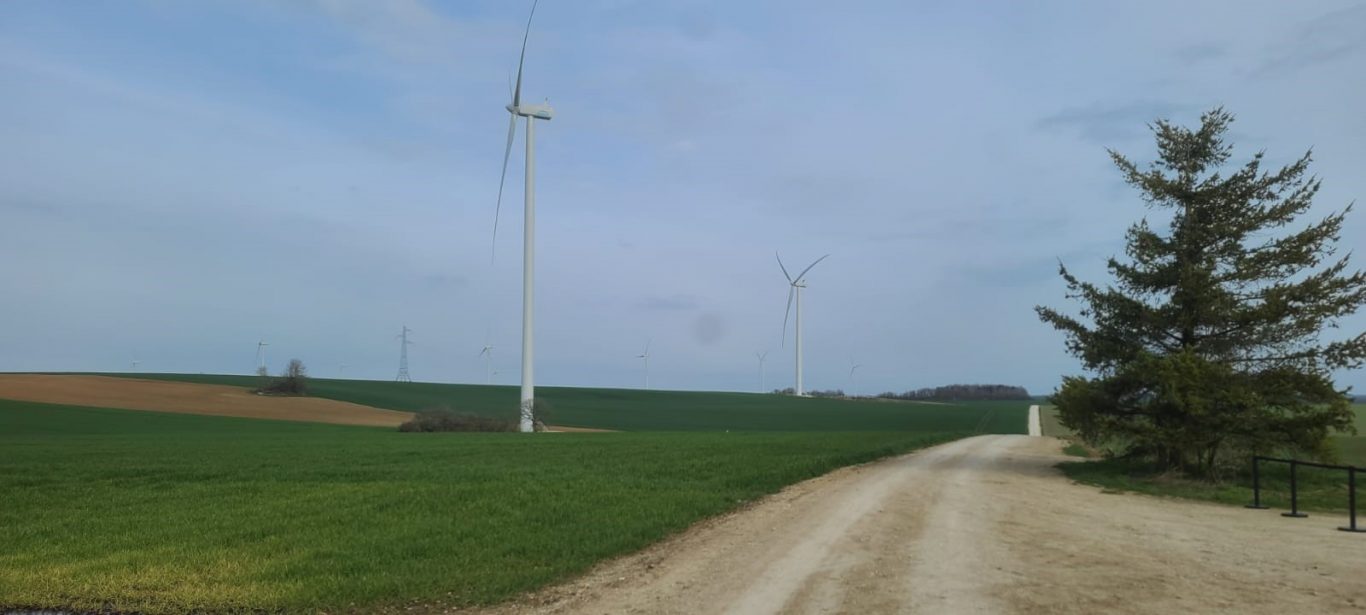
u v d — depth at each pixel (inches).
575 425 3211.1
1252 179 954.7
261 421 2760.8
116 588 389.4
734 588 385.7
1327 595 363.6
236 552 470.0
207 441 1665.8
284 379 3646.7
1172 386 871.1
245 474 892.0
